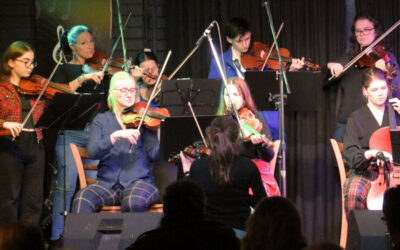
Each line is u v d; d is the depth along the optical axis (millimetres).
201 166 5566
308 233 8445
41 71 8320
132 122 6613
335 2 8430
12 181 6938
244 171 5480
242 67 8062
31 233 3172
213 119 6242
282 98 7023
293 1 8469
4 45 8539
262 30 8492
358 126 6996
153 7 8688
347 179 6934
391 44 8414
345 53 8141
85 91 7789
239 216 5414
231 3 8484
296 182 8484
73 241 5684
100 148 6367
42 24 8352
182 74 8523
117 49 8695
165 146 6352
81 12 8367
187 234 4086
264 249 3799
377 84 6883
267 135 6914
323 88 8297
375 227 5789
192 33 8492
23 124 6754
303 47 8469
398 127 6898
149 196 6410
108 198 6496
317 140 8438
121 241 5641
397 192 3756
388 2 8406
